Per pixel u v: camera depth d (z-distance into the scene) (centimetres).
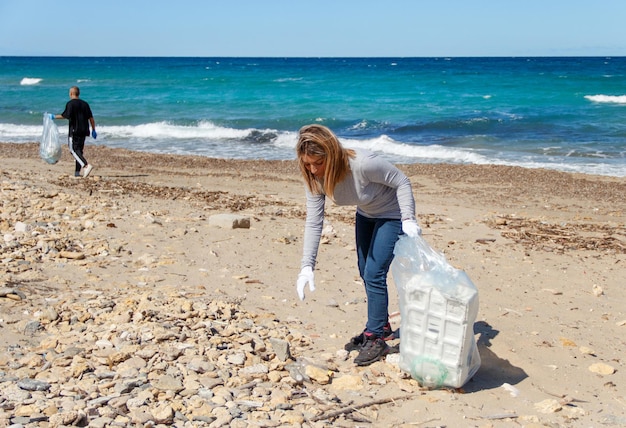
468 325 391
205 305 527
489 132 2589
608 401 402
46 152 1338
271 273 658
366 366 439
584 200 1301
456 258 760
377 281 436
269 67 9456
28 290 545
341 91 4488
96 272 614
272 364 428
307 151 396
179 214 913
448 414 373
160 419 343
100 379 390
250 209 1006
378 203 428
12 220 789
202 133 2614
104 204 934
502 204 1244
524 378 434
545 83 4881
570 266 741
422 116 3100
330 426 353
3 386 372
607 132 2492
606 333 527
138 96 4197
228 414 354
